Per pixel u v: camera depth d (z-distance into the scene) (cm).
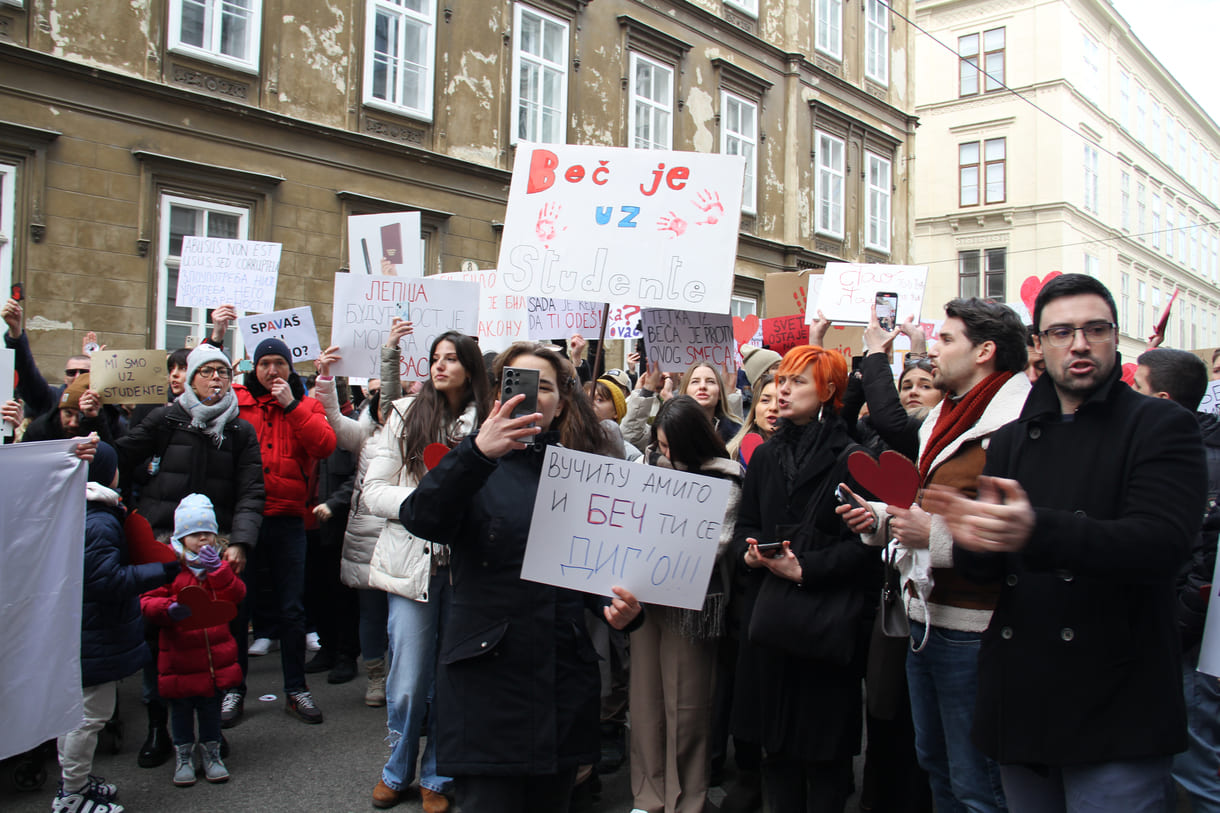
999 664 236
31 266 895
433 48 1217
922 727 312
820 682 333
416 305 551
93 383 538
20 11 888
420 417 391
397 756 397
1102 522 207
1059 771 244
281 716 518
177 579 412
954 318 318
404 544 390
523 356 281
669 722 374
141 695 565
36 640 333
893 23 2148
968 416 308
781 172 1816
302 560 529
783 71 1817
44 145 903
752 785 412
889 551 330
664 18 1555
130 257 961
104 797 388
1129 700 217
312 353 579
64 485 341
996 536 203
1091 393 235
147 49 973
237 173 1034
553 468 260
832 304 624
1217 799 347
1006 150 3036
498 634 251
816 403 355
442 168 1230
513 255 358
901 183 2167
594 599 289
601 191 358
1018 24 3011
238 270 692
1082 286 234
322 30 1113
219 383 473
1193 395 373
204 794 410
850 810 416
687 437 379
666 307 348
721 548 373
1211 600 306
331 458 614
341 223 1134
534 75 1347
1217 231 4519
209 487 470
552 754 248
